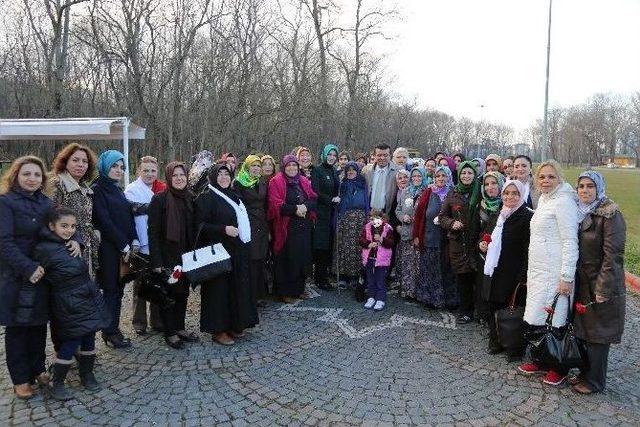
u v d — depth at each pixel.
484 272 4.50
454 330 5.18
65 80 17.17
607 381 4.01
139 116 15.54
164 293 4.38
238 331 4.67
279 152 20.80
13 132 8.45
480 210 5.07
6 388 3.70
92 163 4.13
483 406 3.56
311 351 4.55
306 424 3.29
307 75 20.28
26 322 3.36
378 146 6.72
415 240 5.91
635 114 72.38
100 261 4.27
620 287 3.56
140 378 3.91
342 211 6.53
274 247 6.07
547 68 23.50
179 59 14.98
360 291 6.22
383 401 3.62
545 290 3.85
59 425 3.22
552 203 3.84
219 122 16.03
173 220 4.38
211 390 3.73
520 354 4.40
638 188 28.94
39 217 3.46
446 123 66.62
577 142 79.94
